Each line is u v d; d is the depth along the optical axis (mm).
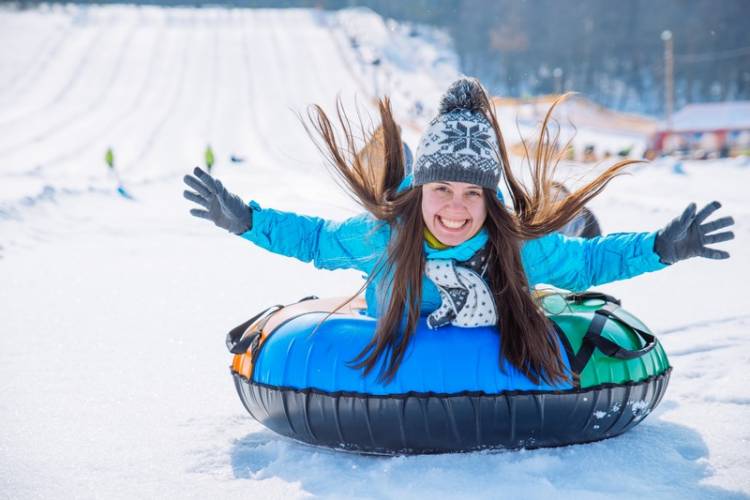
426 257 3404
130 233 11641
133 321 6145
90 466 3336
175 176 25703
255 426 3838
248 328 3857
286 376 3396
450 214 3281
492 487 3014
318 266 3713
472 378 3236
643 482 3062
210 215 3420
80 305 6758
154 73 82812
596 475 3113
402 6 149000
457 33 130500
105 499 3020
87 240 10883
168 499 3006
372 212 3498
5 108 67125
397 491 3002
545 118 3535
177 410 4066
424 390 3225
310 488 3078
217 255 9750
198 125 60125
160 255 9719
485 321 3355
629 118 67312
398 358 3268
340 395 3270
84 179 25203
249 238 3545
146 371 4750
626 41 125000
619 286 7551
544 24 130250
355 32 105750
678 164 27781
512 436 3305
